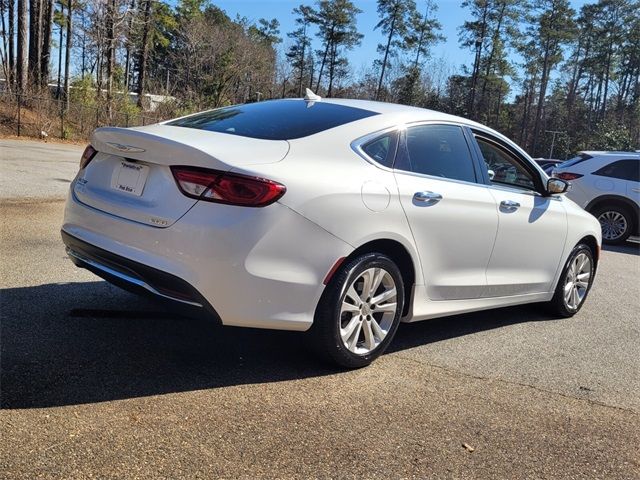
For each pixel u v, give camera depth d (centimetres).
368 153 362
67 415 277
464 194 409
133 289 327
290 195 312
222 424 285
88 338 369
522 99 8431
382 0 7362
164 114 3438
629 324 544
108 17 3175
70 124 2591
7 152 1598
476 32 7262
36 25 3112
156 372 333
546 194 496
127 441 262
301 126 362
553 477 273
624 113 7700
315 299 330
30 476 231
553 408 344
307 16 8125
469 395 349
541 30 7475
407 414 316
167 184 313
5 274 481
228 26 5959
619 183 1098
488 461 279
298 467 257
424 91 7519
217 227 297
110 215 332
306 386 336
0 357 329
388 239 358
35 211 759
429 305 402
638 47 7712
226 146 322
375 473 259
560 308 537
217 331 405
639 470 287
